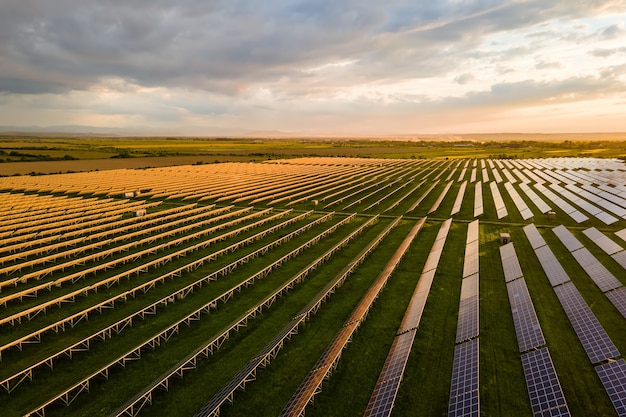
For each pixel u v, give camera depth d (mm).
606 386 15359
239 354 18641
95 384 16469
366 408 14758
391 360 17234
